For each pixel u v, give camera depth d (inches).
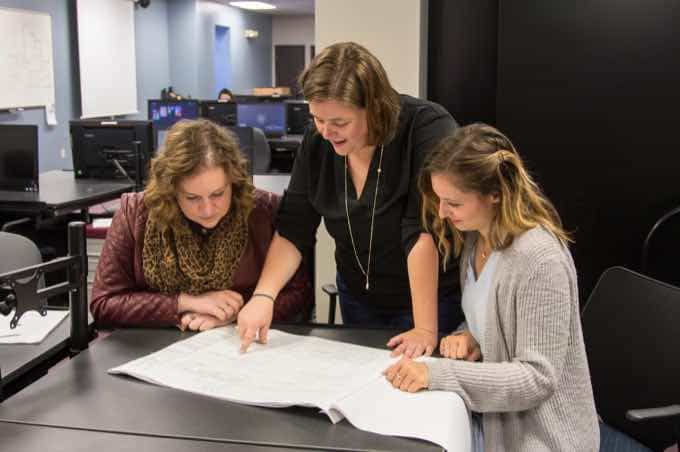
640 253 100.0
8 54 258.4
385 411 40.1
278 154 237.9
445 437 37.1
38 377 51.0
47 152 288.4
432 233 55.0
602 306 65.0
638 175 98.0
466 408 43.4
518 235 47.2
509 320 47.4
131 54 356.8
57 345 53.1
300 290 61.2
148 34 379.2
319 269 112.7
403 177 57.5
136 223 58.6
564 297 45.6
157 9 390.0
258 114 252.8
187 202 53.7
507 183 46.4
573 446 47.4
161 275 58.0
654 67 94.9
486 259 50.8
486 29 104.1
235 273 59.3
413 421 38.8
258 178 147.1
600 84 97.3
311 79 51.1
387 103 52.1
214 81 435.5
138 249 58.6
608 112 97.7
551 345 45.3
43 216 142.8
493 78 105.0
